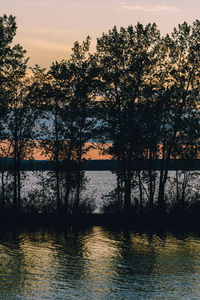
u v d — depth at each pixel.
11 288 28.12
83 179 53.22
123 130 53.75
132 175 53.22
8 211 52.72
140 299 26.25
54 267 33.09
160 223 52.28
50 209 53.19
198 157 53.62
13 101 53.03
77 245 40.91
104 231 47.66
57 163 53.00
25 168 52.97
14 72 53.28
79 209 53.72
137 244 41.53
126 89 53.16
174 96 52.97
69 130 53.12
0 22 53.16
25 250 38.69
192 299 26.31
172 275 31.14
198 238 44.38
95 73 53.91
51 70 53.91
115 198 54.00
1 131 52.19
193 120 52.69
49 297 26.50
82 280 29.91
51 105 53.09
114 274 31.31
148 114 53.19
